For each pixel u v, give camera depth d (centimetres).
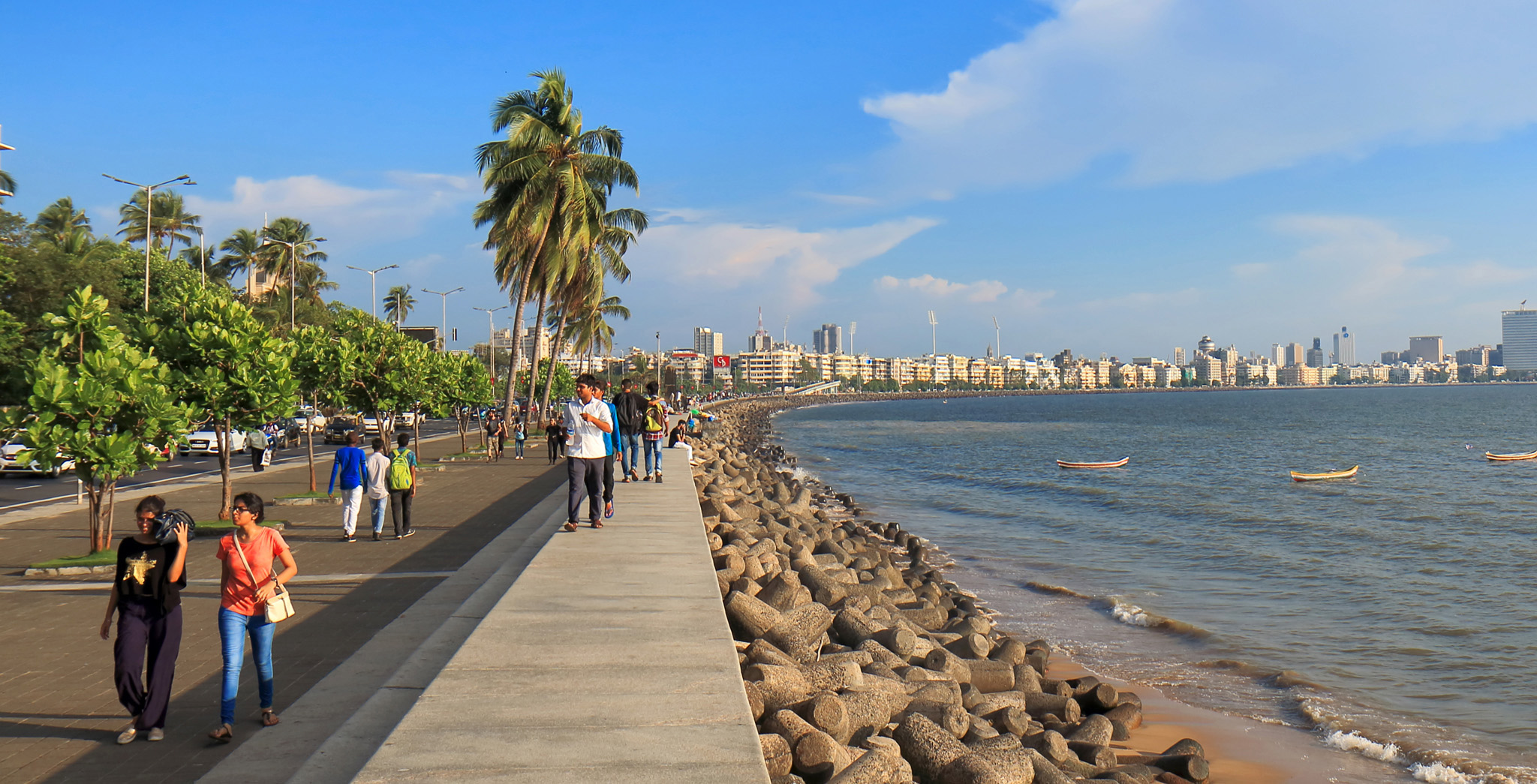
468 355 5206
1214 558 2206
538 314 4075
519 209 3612
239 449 3756
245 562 670
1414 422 10288
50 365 1350
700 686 606
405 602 1109
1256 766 950
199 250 8156
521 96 3734
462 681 614
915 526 2803
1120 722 1034
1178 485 3969
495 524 1794
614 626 760
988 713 929
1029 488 3962
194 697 757
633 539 1206
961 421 12731
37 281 4006
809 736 654
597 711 557
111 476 1388
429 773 465
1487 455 5297
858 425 11462
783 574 1122
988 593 1795
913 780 709
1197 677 1260
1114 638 1460
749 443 6975
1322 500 3378
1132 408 18150
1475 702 1150
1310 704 1131
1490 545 2375
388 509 2038
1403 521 2822
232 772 600
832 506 3288
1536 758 970
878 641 1066
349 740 590
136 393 1405
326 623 1007
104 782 594
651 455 2014
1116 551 2311
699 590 900
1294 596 1780
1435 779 924
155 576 666
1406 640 1448
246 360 1777
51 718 715
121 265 5650
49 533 1761
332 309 9294
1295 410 15088
